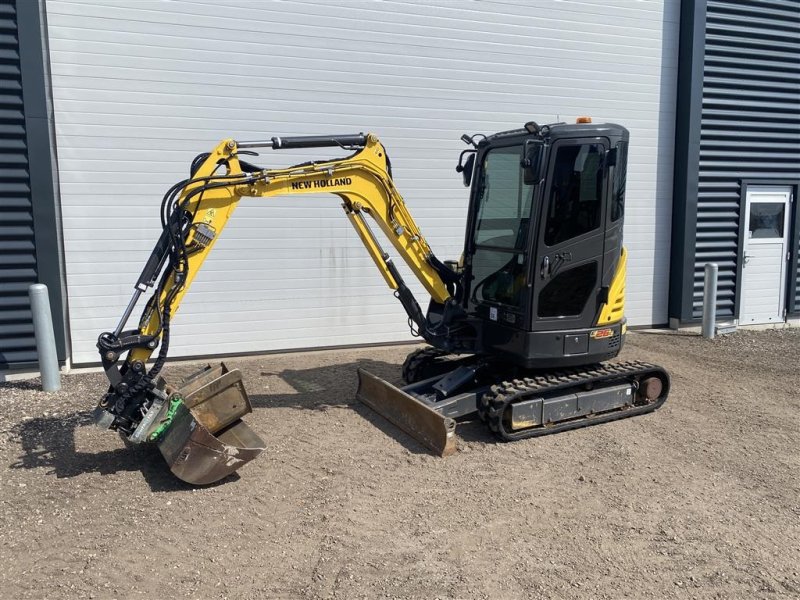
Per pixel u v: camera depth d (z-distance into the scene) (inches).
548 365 221.5
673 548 154.3
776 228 432.1
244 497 176.2
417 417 216.8
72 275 299.9
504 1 355.9
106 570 142.2
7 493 177.3
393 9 335.3
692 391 282.8
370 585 137.6
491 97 360.5
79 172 295.7
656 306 416.5
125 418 184.9
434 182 354.9
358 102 335.6
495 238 234.1
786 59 420.5
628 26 385.1
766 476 195.8
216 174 219.1
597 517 168.2
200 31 305.7
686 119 395.5
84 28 289.4
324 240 337.1
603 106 386.3
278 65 319.6
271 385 281.4
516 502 175.5
